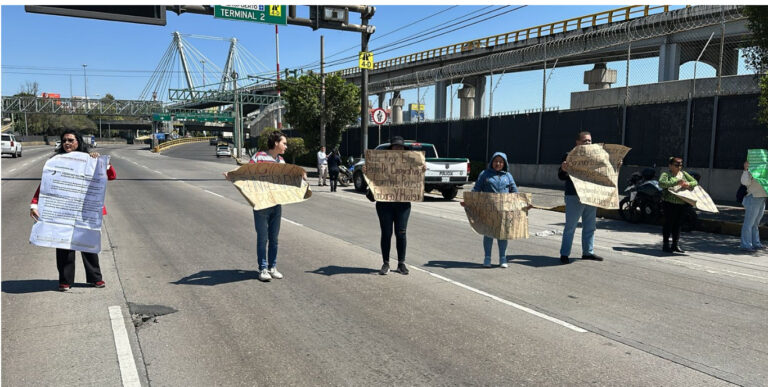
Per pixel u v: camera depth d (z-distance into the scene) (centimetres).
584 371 389
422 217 1289
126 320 491
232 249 836
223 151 6162
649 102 1647
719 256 839
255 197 617
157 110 9719
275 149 648
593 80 3169
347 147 3706
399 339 451
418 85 2959
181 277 654
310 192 655
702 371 391
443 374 383
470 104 4719
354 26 2052
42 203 563
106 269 693
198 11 1727
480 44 4512
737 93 1414
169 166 3747
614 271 715
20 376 373
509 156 2247
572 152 750
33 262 724
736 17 1538
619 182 1744
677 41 2889
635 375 383
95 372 381
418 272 694
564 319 507
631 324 495
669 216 855
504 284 636
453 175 1703
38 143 9669
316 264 737
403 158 671
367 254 811
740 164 1412
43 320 488
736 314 529
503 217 704
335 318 504
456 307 542
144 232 992
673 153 1580
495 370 390
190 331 465
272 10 1847
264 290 599
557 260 786
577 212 751
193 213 1265
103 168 592
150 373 380
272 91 8431
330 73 3184
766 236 1015
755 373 388
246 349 427
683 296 593
